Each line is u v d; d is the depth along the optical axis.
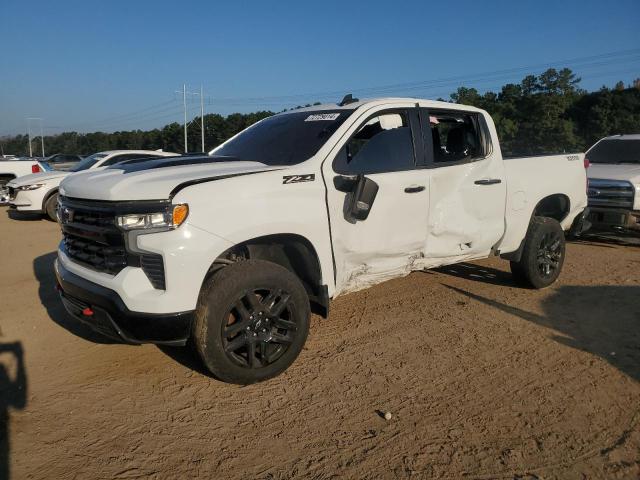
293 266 4.15
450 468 2.87
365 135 4.34
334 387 3.73
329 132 4.18
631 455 2.99
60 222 3.91
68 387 3.69
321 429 3.23
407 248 4.51
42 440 3.08
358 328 4.84
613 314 5.24
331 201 3.91
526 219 5.60
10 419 3.29
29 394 3.60
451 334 4.70
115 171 3.85
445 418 3.36
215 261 3.70
